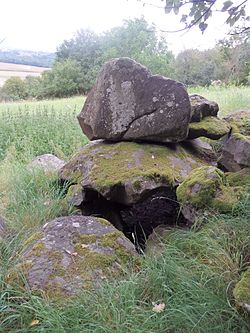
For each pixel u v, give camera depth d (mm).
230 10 2182
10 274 2395
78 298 2197
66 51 33250
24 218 3449
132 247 2746
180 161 3607
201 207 2947
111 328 1981
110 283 2322
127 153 3590
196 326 1978
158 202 3672
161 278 2312
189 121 3646
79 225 2779
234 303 2117
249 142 3574
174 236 2879
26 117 7336
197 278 2322
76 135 6484
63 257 2498
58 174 4023
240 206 2861
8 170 4879
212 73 12500
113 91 3699
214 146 4191
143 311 2104
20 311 2117
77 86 29234
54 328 1970
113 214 3656
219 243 2576
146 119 3625
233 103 6891
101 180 3369
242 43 3248
